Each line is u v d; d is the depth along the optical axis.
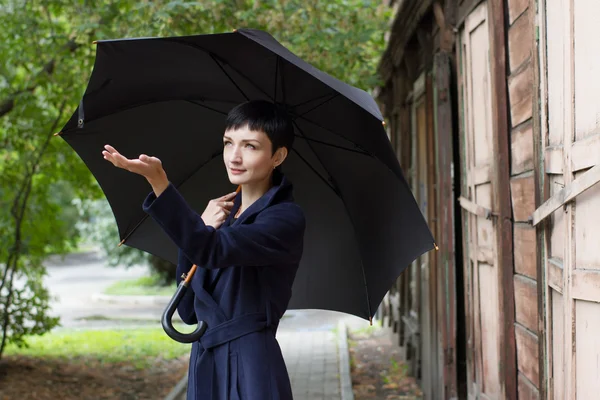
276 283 2.41
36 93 8.86
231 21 6.77
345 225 2.93
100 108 2.65
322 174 2.91
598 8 2.46
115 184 2.86
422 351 6.72
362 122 2.49
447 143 5.33
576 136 2.71
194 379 2.40
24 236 8.60
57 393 7.25
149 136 2.90
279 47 2.29
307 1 6.81
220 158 3.02
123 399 7.27
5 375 7.79
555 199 2.84
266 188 2.51
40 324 11.41
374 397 6.97
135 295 17.16
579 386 2.68
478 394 4.66
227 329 2.36
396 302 9.78
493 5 4.01
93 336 11.30
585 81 2.60
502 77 3.97
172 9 6.18
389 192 2.64
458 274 6.18
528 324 3.59
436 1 5.65
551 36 3.04
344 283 2.97
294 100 2.73
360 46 7.82
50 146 8.42
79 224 20.72
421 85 7.03
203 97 2.87
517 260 3.83
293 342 10.27
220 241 2.20
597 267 2.51
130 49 2.51
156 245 3.03
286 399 2.38
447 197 5.32
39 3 7.47
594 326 2.54
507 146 3.94
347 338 10.66
